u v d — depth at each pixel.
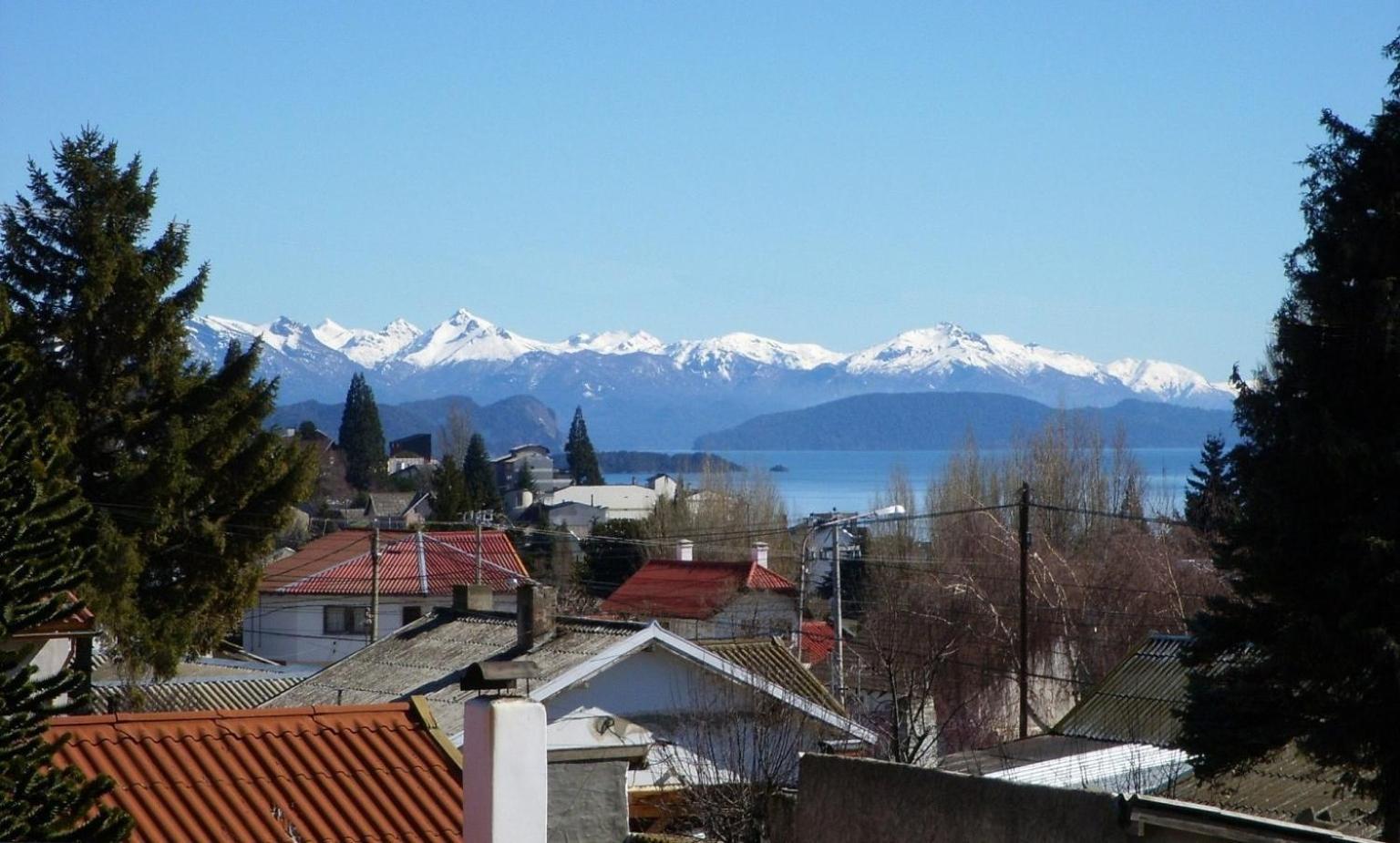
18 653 10.86
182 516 29.94
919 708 25.73
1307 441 20.66
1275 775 21.47
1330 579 20.06
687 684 23.45
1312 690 20.06
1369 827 19.80
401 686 24.77
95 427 29.78
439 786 13.34
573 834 12.62
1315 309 21.42
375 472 125.19
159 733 13.17
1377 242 20.91
